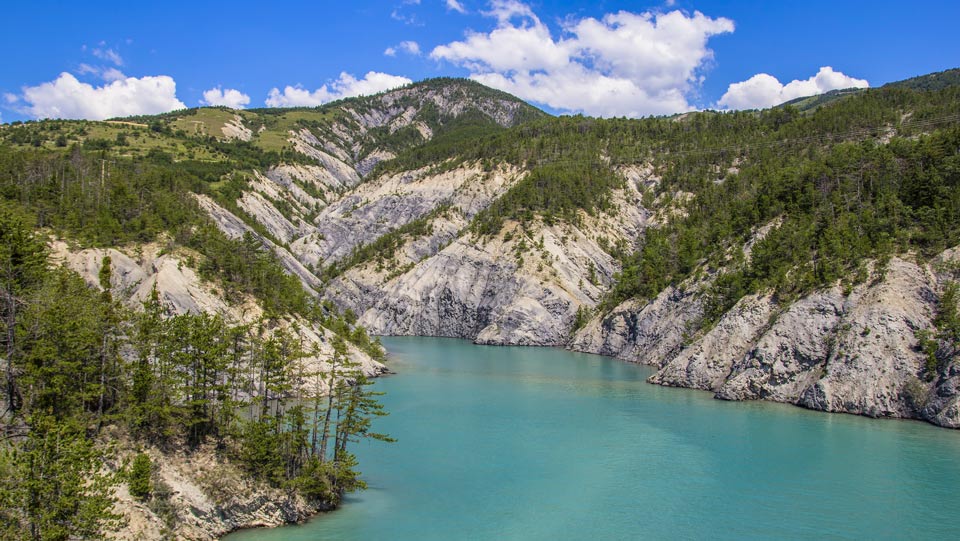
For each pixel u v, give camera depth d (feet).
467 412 256.52
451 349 478.18
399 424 236.63
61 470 112.68
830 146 542.57
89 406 157.58
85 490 114.42
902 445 206.18
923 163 349.61
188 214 377.30
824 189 381.40
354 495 166.50
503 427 232.73
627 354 412.77
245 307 287.89
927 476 178.70
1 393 145.69
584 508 158.51
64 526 110.83
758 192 442.09
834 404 250.98
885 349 249.96
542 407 265.95
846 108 623.77
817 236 323.98
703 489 171.12
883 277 269.23
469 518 152.25
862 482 175.01
